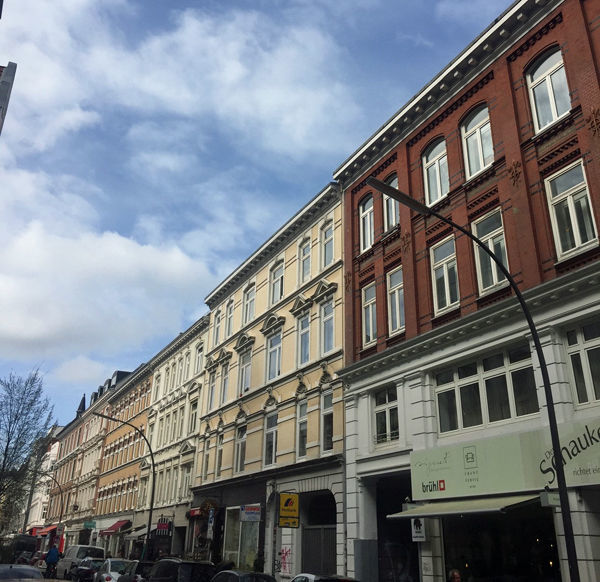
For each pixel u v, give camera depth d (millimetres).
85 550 32062
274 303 27547
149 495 38688
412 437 16453
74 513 58344
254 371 27578
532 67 16031
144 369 45594
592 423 11648
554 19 15414
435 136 18891
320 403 21578
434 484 15039
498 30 16656
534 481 12578
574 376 12805
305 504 21562
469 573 14320
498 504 12742
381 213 20719
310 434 21609
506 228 15180
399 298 18969
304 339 24016
